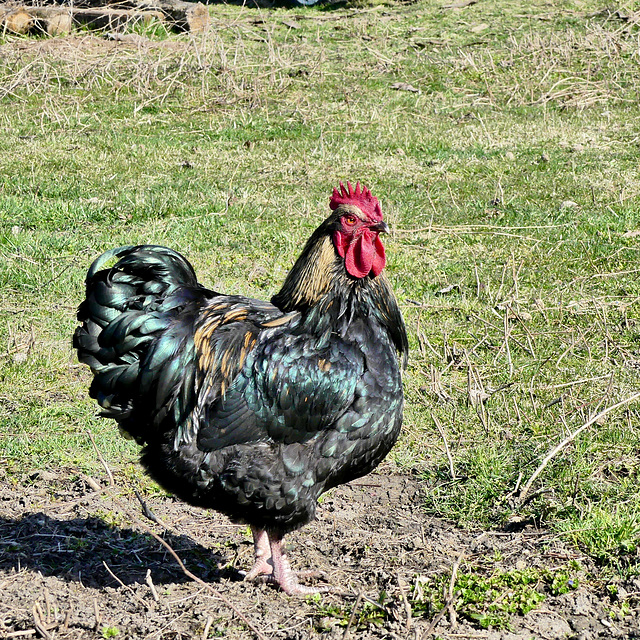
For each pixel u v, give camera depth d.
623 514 6.00
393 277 10.48
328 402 4.99
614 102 18.33
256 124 17.20
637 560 5.52
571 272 10.53
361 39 23.33
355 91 19.42
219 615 5.11
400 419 5.29
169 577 5.57
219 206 12.59
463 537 6.00
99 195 13.09
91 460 6.88
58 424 7.36
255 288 10.05
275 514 5.12
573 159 14.80
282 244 11.34
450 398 7.80
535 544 5.83
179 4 23.89
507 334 8.46
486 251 11.27
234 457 5.01
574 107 18.14
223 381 5.03
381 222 5.09
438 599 5.21
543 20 23.77
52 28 22.36
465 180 13.95
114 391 5.06
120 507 5.96
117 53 20.75
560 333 9.04
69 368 8.33
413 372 8.35
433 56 21.66
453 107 18.31
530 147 15.57
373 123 17.27
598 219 12.04
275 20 25.47
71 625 4.91
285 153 15.38
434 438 7.30
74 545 5.83
